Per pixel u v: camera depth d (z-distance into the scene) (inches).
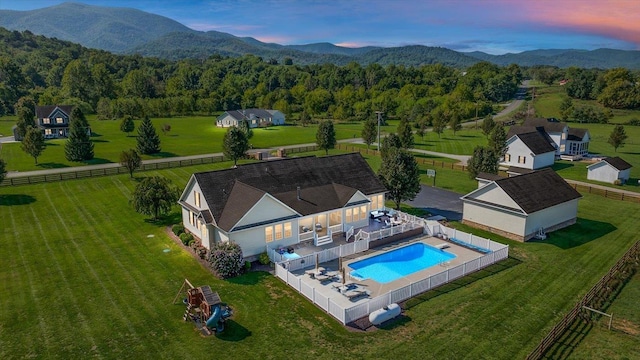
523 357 870.4
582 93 6870.1
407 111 6387.8
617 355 883.4
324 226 1550.2
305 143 3961.6
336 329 965.2
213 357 864.9
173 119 5812.0
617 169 2367.1
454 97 6589.6
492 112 6422.2
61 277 1214.3
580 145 3169.3
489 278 1228.5
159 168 2711.6
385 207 1856.5
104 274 1235.2
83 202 1963.6
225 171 1537.9
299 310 1046.4
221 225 1321.4
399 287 1177.4
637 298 1127.6
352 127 5378.9
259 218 1348.4
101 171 2551.7
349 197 1565.0
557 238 1561.3
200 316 1000.2
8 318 997.8
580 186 2277.3
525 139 2824.8
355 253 1411.2
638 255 1376.7
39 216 1760.6
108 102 5802.2
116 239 1513.3
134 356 867.4
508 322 997.8
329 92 7849.4
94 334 940.6
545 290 1157.1
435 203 2017.7
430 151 3511.3
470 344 911.7
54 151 3211.1
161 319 1002.1
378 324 984.9
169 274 1237.1
